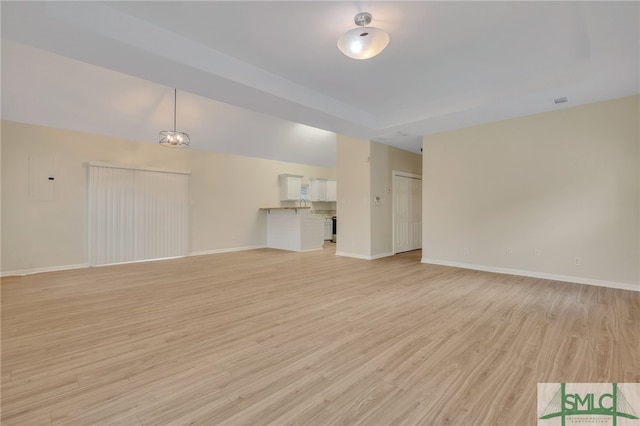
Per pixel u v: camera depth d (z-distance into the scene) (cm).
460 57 332
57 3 223
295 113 440
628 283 383
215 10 254
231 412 159
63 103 483
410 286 411
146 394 174
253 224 845
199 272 516
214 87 351
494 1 241
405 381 186
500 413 157
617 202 390
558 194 434
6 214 487
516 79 382
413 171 763
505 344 235
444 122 494
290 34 290
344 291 389
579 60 337
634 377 187
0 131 480
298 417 155
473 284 419
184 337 252
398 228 714
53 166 529
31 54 388
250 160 837
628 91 366
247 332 262
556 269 437
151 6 248
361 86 409
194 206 719
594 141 405
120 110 527
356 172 657
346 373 196
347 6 249
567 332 255
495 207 494
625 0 219
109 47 265
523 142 464
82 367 204
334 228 1021
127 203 610
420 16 261
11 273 490
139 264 595
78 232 556
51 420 152
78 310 320
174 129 592
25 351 228
